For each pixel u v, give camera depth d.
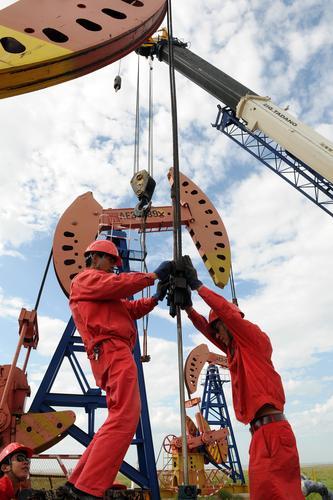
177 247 4.75
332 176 18.80
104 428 3.69
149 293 12.18
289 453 3.88
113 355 4.00
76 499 3.36
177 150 5.11
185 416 4.15
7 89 5.12
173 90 5.38
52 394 13.53
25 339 13.18
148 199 7.31
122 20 5.92
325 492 5.79
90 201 16.17
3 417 11.73
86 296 4.25
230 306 4.40
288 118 20.91
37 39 5.14
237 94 22.64
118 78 14.53
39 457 10.84
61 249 15.14
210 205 16.95
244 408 4.23
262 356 4.29
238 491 34.72
